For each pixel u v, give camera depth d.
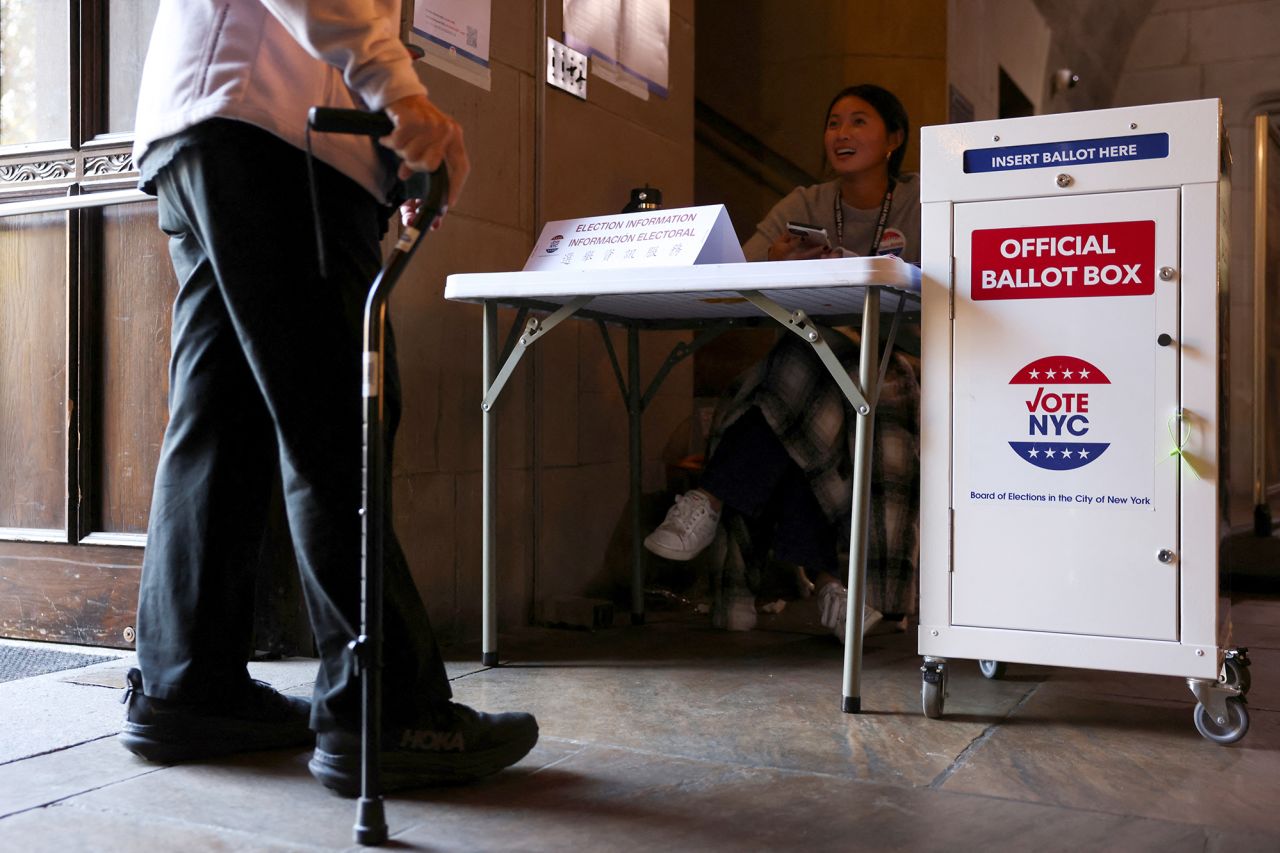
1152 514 1.77
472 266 2.66
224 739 1.61
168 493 1.59
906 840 1.31
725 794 1.48
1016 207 1.85
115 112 2.43
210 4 1.44
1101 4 5.57
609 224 2.22
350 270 1.43
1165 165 1.75
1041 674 2.24
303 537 1.41
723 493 2.61
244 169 1.39
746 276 1.94
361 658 1.28
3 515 2.50
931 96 4.32
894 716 1.90
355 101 1.48
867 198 2.96
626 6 3.27
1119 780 1.55
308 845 1.29
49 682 2.08
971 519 1.88
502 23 2.74
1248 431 4.56
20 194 2.47
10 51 2.53
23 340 2.47
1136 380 1.78
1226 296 1.83
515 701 2.00
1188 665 1.74
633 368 2.87
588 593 3.11
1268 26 5.48
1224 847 1.29
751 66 4.44
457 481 2.62
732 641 2.61
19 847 1.27
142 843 1.29
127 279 2.38
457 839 1.31
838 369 1.93
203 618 1.58
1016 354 1.85
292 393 1.40
